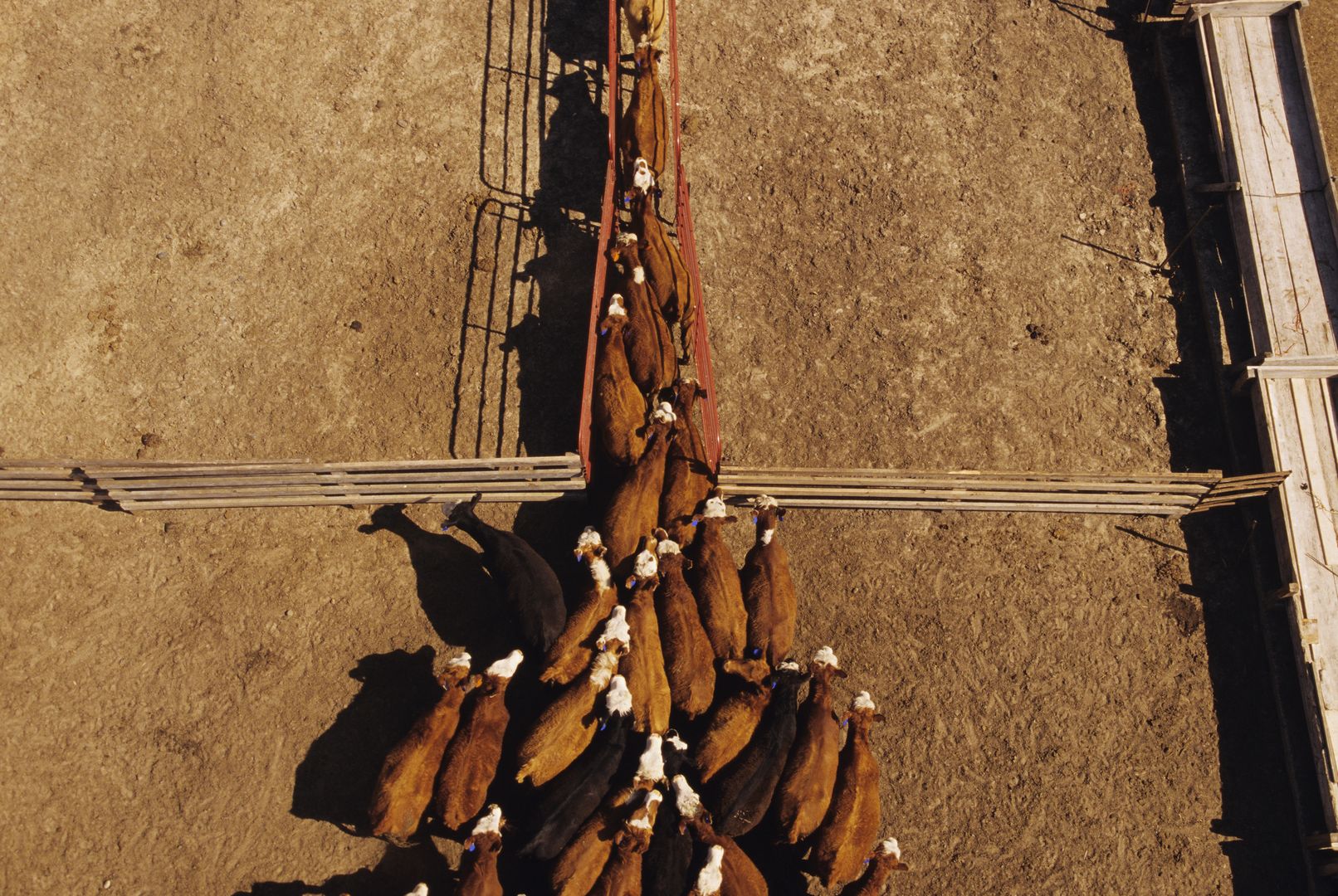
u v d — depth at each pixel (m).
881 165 14.44
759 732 10.33
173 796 10.57
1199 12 14.75
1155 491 12.12
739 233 13.91
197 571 11.56
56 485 11.48
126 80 14.17
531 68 14.70
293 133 14.02
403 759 9.77
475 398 12.64
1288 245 13.51
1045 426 13.05
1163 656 11.86
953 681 11.58
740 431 12.80
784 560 11.36
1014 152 14.65
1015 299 13.73
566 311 13.23
